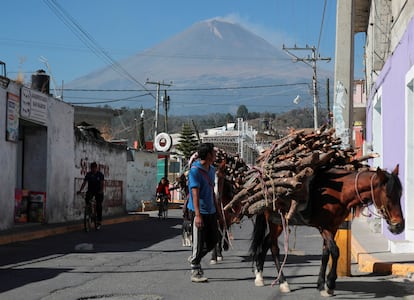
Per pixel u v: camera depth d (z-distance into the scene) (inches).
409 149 526.6
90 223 807.1
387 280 404.2
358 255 501.0
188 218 613.0
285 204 347.3
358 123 1248.8
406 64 529.0
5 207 724.7
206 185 387.5
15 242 643.5
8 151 731.4
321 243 672.4
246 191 374.0
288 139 360.8
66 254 538.3
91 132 1137.4
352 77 434.6
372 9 920.3
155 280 398.6
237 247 610.2
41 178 856.3
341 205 337.1
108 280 396.5
